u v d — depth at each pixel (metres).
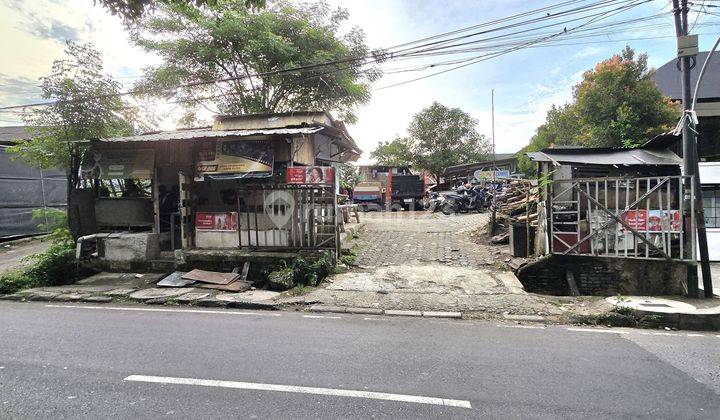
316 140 11.84
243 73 17.03
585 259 7.79
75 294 7.61
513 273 8.39
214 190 10.22
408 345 4.74
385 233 12.45
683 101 7.04
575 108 15.16
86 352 4.44
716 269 9.90
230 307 6.84
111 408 3.15
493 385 3.62
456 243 11.05
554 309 6.32
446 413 3.11
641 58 13.69
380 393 3.44
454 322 5.83
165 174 10.81
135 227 10.31
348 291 7.33
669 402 3.34
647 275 7.44
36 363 4.11
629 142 12.78
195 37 15.84
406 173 25.39
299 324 5.66
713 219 11.01
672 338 5.21
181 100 16.06
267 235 8.94
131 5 4.66
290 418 3.01
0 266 10.34
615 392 3.51
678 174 8.98
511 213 11.40
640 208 8.01
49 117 9.98
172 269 9.12
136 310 6.58
